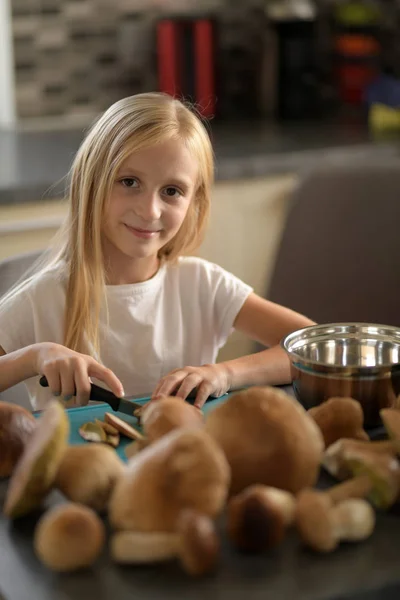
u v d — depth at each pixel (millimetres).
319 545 676
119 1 3010
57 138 2777
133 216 1361
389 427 817
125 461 878
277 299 1892
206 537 638
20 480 722
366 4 3342
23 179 2158
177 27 2963
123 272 1487
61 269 1457
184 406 851
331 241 1865
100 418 1012
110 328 1482
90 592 636
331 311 1864
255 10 3227
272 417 735
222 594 631
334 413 865
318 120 3143
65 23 2953
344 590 639
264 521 668
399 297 1805
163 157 1345
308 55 3090
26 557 688
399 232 1810
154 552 649
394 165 1842
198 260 1588
